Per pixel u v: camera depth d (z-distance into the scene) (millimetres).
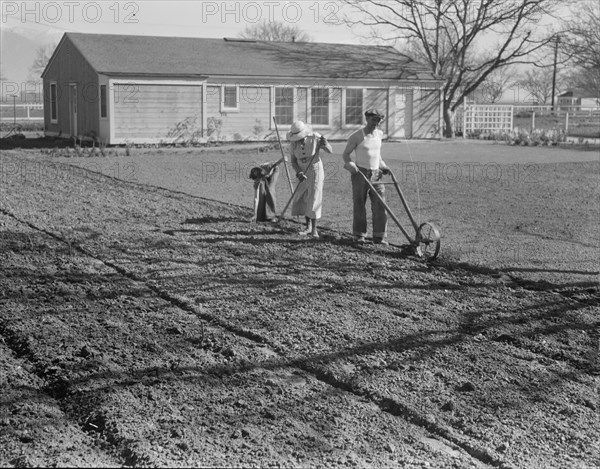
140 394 5891
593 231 13203
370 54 41750
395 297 8781
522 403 5953
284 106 37188
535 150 33156
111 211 14883
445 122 44594
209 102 35562
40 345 6949
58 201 16234
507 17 43938
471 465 4984
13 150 31125
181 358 6699
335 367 6523
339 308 8289
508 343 7352
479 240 12297
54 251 10938
